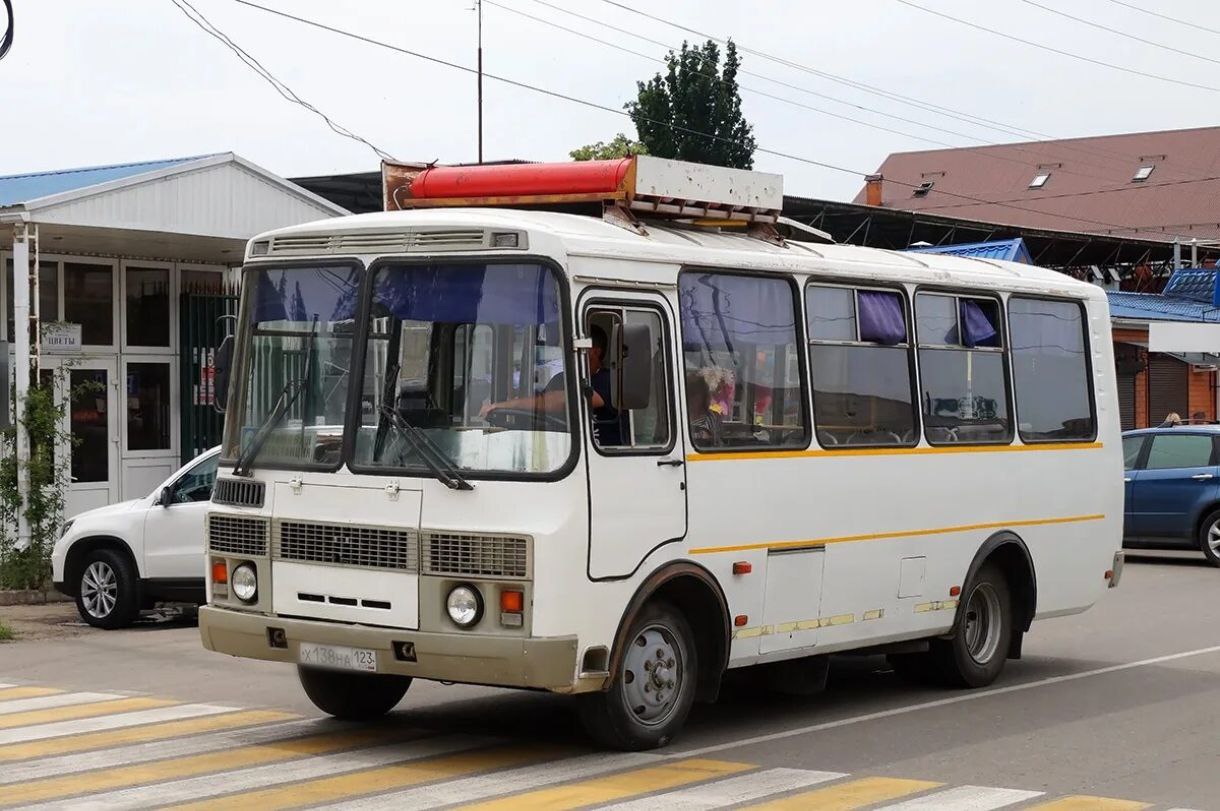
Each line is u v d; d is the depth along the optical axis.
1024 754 9.59
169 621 16.62
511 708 10.91
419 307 9.08
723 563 9.72
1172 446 22.41
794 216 35.81
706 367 9.75
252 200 20.95
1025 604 12.62
